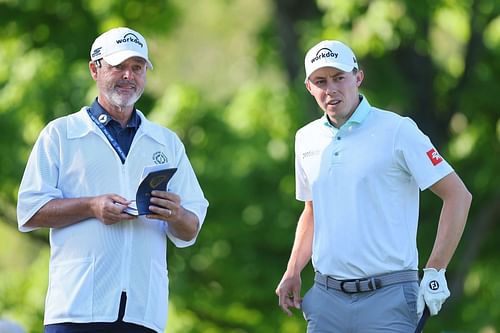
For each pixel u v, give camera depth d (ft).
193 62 253.65
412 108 179.01
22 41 191.72
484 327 176.76
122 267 69.67
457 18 176.96
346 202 71.82
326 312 72.79
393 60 176.45
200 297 183.42
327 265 72.54
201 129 183.32
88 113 71.72
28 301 195.11
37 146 71.00
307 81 73.61
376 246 71.31
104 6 187.73
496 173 180.04
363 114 72.64
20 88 179.01
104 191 70.44
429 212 175.52
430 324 173.78
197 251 184.24
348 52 72.74
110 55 70.28
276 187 182.70
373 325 71.20
